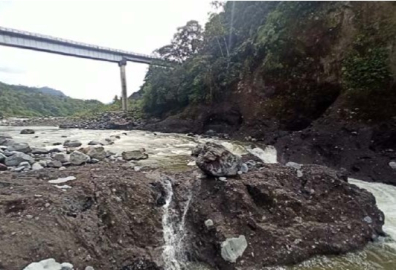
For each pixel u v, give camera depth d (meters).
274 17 20.19
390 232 7.51
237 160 8.01
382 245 6.93
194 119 26.73
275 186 7.53
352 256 6.49
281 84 19.53
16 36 35.69
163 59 35.22
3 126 40.25
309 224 6.95
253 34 24.38
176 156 13.30
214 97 25.39
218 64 25.38
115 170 8.56
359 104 14.23
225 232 6.35
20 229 5.27
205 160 7.75
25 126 40.25
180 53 34.66
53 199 6.08
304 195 7.75
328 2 17.31
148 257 5.62
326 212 7.36
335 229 6.95
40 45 38.25
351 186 8.30
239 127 22.36
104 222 5.95
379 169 12.02
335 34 16.58
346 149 13.56
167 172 8.88
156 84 33.12
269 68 20.03
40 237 5.19
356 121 13.99
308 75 17.86
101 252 5.42
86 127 35.19
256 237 6.48
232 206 6.95
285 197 7.31
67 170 8.63
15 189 6.64
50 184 7.03
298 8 18.58
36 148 13.27
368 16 15.27
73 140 18.33
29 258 4.82
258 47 21.50
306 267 6.11
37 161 10.16
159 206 6.76
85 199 6.35
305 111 17.95
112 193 6.49
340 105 15.04
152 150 15.17
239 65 23.97
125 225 6.01
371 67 14.34
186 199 7.14
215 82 25.22
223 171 7.62
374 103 13.69
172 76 31.92
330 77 16.55
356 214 7.50
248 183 7.47
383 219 7.79
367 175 12.15
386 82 13.58
